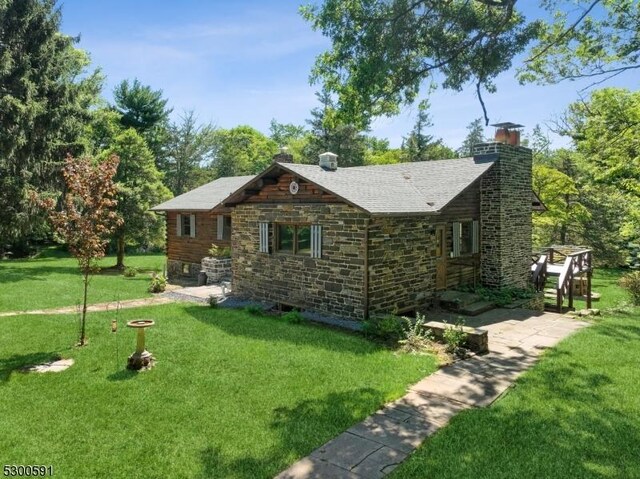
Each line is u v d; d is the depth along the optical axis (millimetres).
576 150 27109
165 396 7188
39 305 14758
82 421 6348
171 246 24859
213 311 13789
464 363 8977
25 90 20219
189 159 49156
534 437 5867
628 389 7465
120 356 9164
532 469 5145
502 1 8102
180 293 17500
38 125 20891
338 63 10062
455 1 9180
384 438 5906
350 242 12445
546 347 10109
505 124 17594
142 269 27031
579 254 17375
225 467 5223
